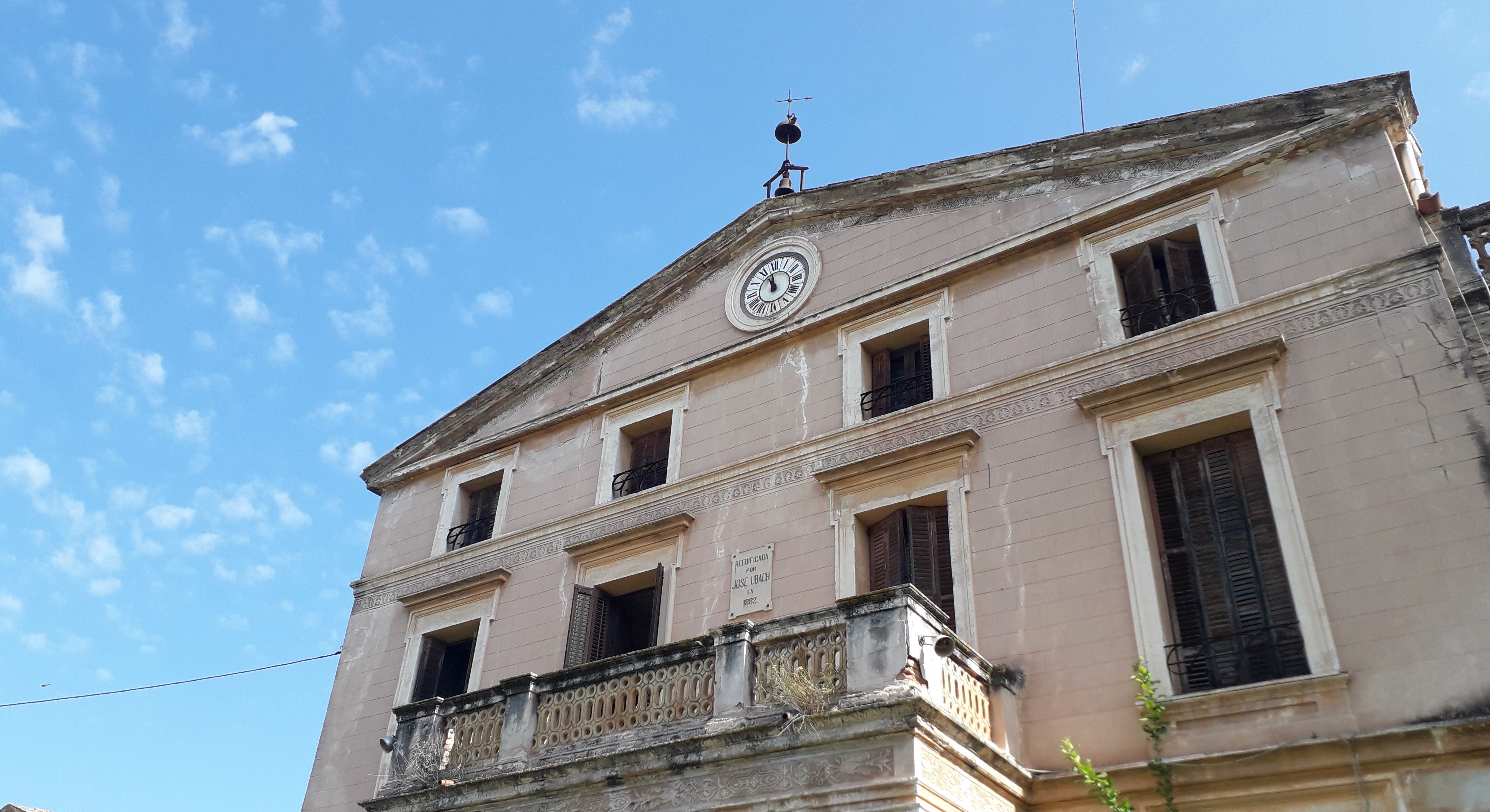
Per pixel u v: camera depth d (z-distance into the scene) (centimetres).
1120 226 1491
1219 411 1281
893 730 1030
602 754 1221
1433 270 1220
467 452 2081
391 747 1458
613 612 1722
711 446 1742
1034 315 1507
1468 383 1145
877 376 1653
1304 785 1057
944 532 1440
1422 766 1009
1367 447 1175
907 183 1755
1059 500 1343
